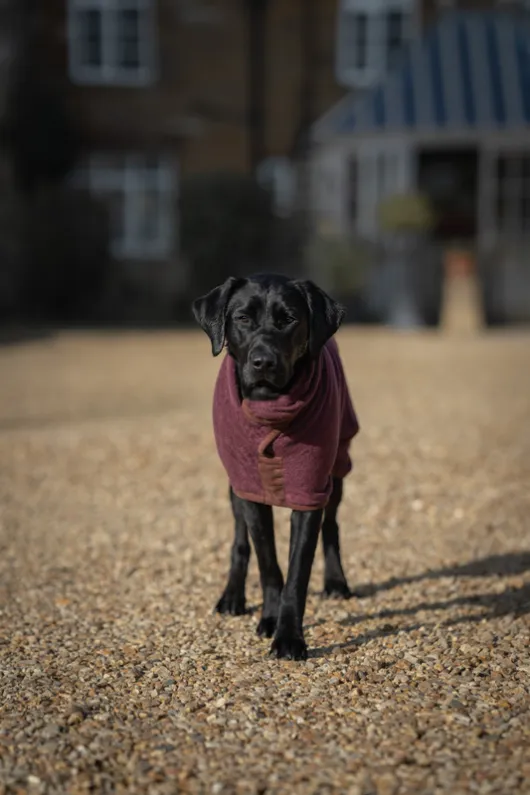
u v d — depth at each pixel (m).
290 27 20.33
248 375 3.59
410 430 7.95
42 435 7.91
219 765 2.89
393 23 20.41
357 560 5.04
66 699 3.36
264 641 3.93
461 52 19.17
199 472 6.73
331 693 3.39
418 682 3.47
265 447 3.65
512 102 18.53
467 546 5.23
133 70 20.38
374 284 18.06
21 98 19.34
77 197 18.83
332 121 19.92
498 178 19.92
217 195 18.61
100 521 5.80
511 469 6.69
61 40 20.00
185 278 19.88
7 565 5.05
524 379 10.81
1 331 16.47
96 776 2.83
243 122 20.53
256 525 3.91
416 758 2.90
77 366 12.48
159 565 5.01
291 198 20.61
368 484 6.38
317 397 3.69
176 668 3.64
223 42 20.33
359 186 19.39
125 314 19.56
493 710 3.21
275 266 18.86
